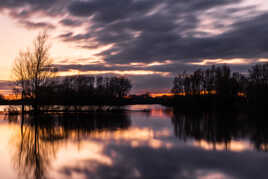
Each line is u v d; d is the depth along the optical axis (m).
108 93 49.53
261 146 11.45
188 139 13.46
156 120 27.14
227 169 7.49
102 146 11.15
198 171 7.25
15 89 30.25
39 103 31.81
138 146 11.20
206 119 28.98
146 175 6.80
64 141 12.59
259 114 37.94
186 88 67.44
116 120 26.58
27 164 8.02
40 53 30.41
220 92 52.47
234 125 21.83
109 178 6.52
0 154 9.55
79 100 43.41
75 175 6.79
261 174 6.99
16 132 16.16
